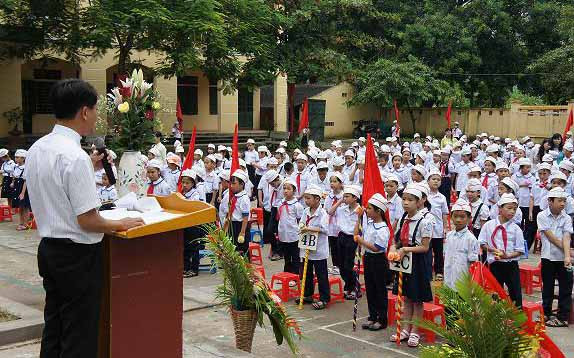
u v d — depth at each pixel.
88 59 23.92
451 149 17.61
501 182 10.30
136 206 4.01
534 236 12.30
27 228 13.38
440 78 35.34
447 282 7.53
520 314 3.93
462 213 7.38
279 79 31.66
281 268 10.79
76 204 3.16
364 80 32.56
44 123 24.56
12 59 21.59
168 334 3.78
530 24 35.69
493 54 36.34
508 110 33.62
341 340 7.29
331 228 10.13
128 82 5.93
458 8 36.19
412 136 37.09
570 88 30.70
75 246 3.27
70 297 3.32
